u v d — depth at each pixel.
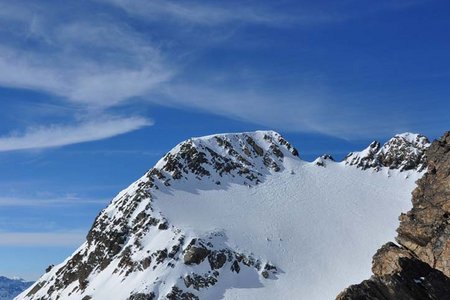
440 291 67.88
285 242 154.38
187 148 194.88
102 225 168.00
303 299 129.88
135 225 158.62
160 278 131.62
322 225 166.00
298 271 141.75
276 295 131.62
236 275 137.62
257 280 137.12
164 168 184.88
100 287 140.38
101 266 152.00
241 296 130.50
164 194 171.00
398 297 66.06
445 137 121.31
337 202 182.62
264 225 162.50
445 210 101.69
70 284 156.88
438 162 116.12
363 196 188.88
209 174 188.62
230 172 193.62
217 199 176.62
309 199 183.75
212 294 130.25
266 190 188.12
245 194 182.88
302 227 163.88
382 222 169.12
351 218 171.12
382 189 196.25
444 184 107.56
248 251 146.38
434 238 97.12
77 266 161.50
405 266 71.38
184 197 173.00
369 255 149.50
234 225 159.62
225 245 146.62
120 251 152.88
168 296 126.31
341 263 145.75
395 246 101.31
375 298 66.12
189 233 147.50
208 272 136.00
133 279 136.50
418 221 103.88
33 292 169.62
